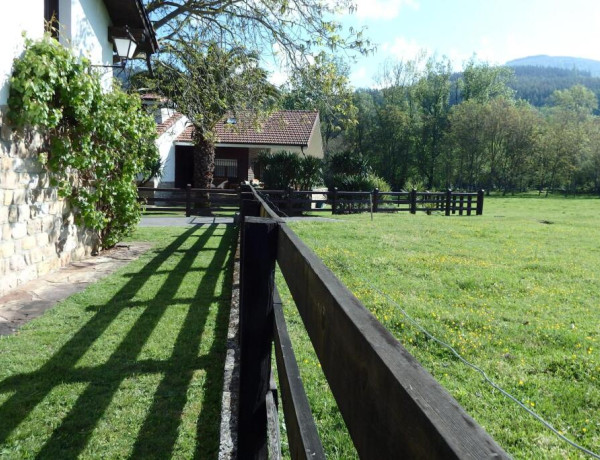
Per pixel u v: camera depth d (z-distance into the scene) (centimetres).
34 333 435
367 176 2341
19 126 570
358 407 85
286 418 168
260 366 207
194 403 314
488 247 1048
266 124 2464
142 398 320
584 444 278
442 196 2083
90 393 325
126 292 580
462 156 5388
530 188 5931
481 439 53
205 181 1889
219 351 400
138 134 885
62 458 254
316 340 124
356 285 644
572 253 996
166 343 416
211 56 1277
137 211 960
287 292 584
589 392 342
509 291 653
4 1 526
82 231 780
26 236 602
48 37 623
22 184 585
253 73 1281
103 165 789
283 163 2119
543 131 5528
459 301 590
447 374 373
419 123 5588
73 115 671
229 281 648
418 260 851
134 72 1362
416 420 61
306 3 1181
